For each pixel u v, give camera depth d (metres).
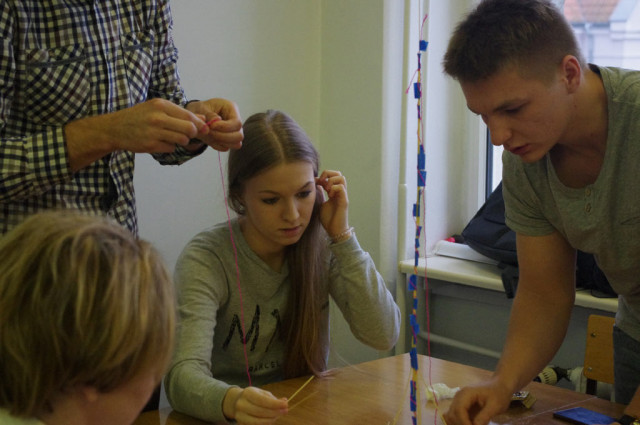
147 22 1.22
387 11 2.15
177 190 1.95
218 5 2.00
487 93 0.93
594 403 1.13
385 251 2.24
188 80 1.94
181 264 1.30
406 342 2.25
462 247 2.21
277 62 2.19
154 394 1.27
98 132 0.98
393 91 2.21
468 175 2.39
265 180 1.25
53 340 0.52
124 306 0.53
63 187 1.09
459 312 2.25
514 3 0.93
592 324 1.38
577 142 1.03
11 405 0.54
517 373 1.11
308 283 1.34
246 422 0.98
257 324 1.33
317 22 2.31
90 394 0.55
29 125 1.07
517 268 1.92
